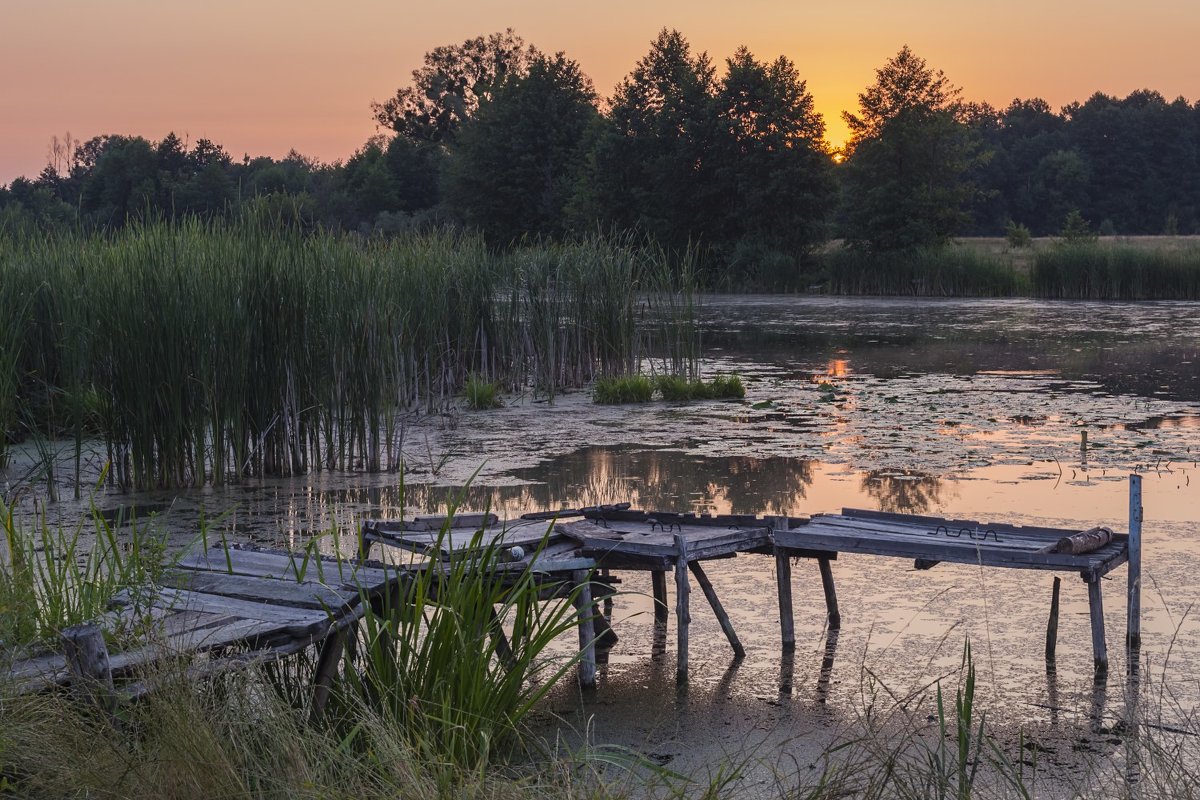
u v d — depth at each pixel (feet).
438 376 53.93
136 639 15.66
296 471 38.83
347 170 240.12
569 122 195.93
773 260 157.69
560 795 13.48
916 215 158.51
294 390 38.63
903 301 135.85
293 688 17.26
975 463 37.99
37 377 42.50
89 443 42.24
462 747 14.84
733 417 49.65
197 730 13.35
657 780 15.30
